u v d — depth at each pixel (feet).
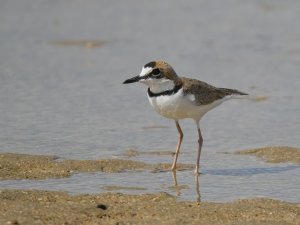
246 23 90.53
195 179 38.40
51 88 61.05
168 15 96.02
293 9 98.73
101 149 44.14
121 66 70.23
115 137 47.16
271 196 35.24
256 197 34.81
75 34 85.05
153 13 97.35
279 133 48.47
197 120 40.91
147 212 31.68
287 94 59.88
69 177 38.01
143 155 43.16
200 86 39.75
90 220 30.55
